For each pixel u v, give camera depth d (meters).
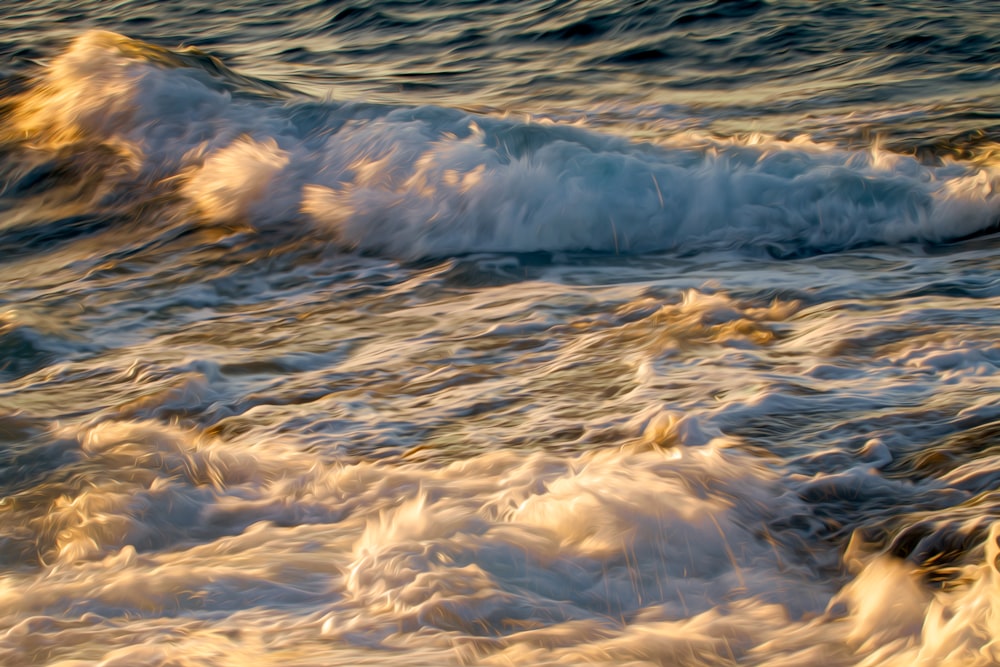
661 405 4.72
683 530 3.55
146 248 8.66
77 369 6.04
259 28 20.16
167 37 19.81
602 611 3.21
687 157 9.01
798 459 4.07
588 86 14.03
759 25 16.78
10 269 8.54
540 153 8.91
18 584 3.64
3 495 4.40
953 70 13.43
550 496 3.78
